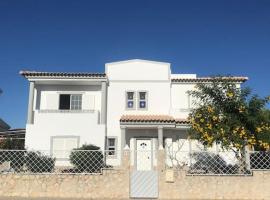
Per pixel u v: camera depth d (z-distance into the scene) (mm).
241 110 13180
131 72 24547
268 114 13820
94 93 24562
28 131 22625
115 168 12359
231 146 12906
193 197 11938
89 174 12242
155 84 24422
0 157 12891
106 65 24609
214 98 14133
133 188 12102
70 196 12109
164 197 11977
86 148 20781
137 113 24000
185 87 24531
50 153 16203
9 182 12289
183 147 22734
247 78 22375
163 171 12164
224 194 11922
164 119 21891
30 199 11859
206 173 12320
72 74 23453
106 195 12070
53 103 24203
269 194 11852
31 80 23469
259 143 12672
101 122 23281
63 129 22766
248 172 12195
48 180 12266
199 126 13523
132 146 22828
